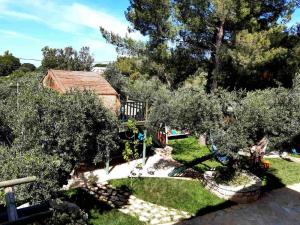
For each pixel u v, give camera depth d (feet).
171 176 49.32
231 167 44.86
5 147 26.71
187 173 51.26
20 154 24.12
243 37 57.67
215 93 43.88
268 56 59.16
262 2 62.59
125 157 51.67
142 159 57.57
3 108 33.04
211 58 70.18
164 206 38.34
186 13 63.00
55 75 57.16
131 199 39.96
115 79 96.43
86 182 45.14
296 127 38.86
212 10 60.90
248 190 40.22
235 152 39.58
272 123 37.73
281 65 72.43
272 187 46.78
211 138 40.22
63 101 27.66
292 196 43.57
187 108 41.14
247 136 38.42
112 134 30.66
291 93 41.73
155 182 46.14
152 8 63.10
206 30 66.13
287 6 63.21
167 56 66.03
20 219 16.34
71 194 40.27
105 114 30.01
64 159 26.81
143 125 53.78
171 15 63.46
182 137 78.95
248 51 57.47
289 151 68.90
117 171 50.85
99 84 58.44
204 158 47.62
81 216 26.37
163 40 65.92
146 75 87.45
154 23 64.23
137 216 35.22
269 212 37.86
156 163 56.49
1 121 31.99
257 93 44.09
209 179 44.47
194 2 59.98
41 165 22.44
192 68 73.20
